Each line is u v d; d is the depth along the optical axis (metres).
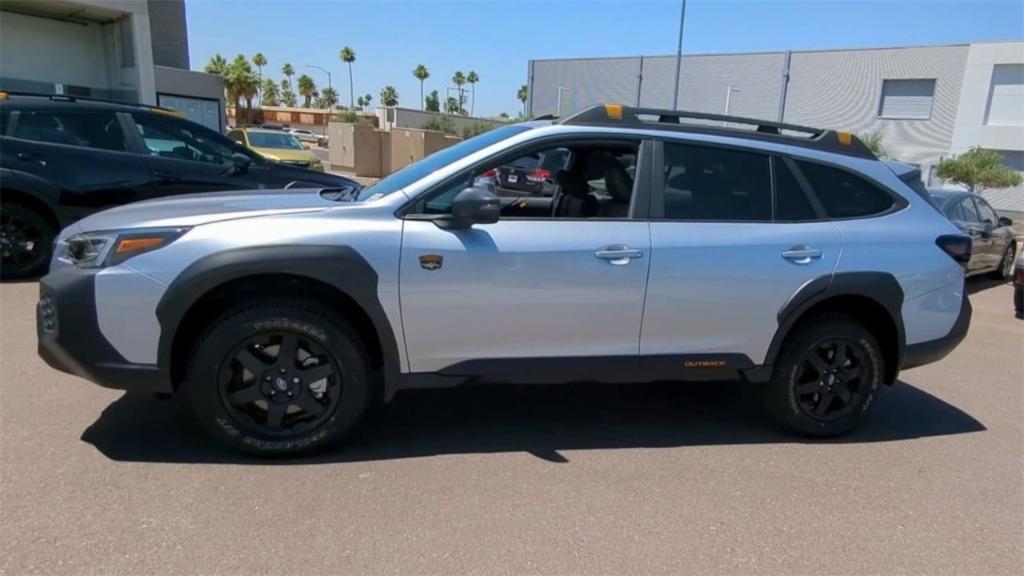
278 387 3.27
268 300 3.20
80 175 6.73
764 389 3.91
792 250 3.64
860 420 3.97
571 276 3.39
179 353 3.25
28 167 6.48
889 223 3.88
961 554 2.86
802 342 3.79
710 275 3.54
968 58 35.25
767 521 3.03
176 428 3.62
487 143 3.64
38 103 6.71
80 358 3.08
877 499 3.29
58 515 2.77
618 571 2.61
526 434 3.83
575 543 2.78
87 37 18.86
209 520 2.80
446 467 3.38
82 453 3.30
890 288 3.75
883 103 38.53
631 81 48.69
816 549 2.84
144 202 3.79
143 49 18.38
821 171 3.84
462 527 2.85
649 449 3.72
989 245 10.28
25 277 6.70
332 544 2.68
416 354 3.36
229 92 60.47
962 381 5.29
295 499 3.00
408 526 2.84
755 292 3.61
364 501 3.01
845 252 3.72
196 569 2.49
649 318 3.53
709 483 3.36
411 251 3.23
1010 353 6.29
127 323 3.07
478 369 3.44
